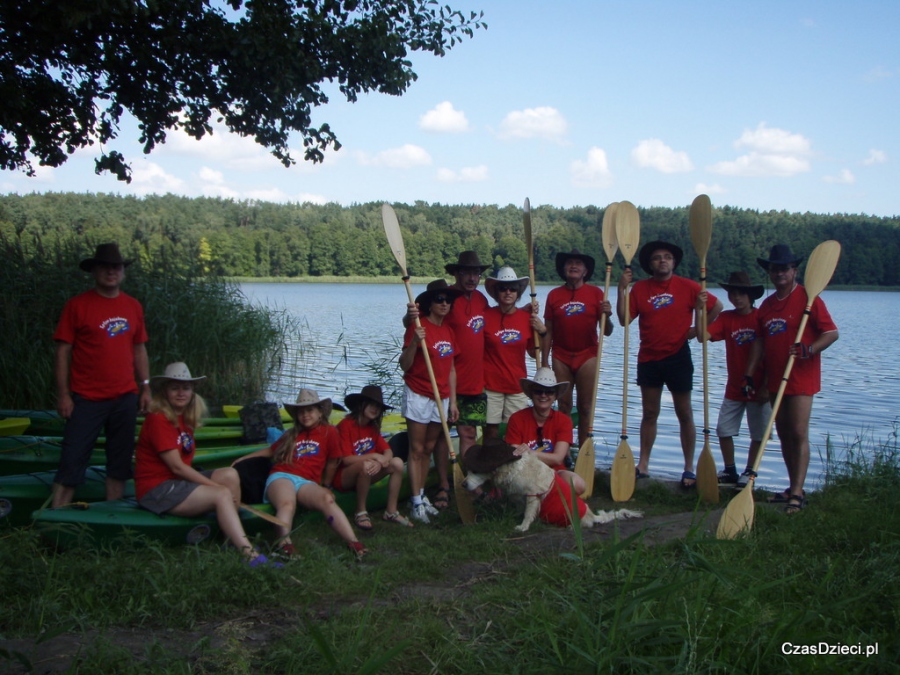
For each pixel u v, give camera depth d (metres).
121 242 27.58
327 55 9.30
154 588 3.84
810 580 4.20
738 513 5.23
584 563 4.26
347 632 3.51
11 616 3.57
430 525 5.73
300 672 3.17
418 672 3.31
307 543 4.98
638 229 6.67
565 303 6.77
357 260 59.25
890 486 6.30
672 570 3.82
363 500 5.47
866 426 11.20
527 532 5.29
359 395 5.58
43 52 8.54
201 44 8.64
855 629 3.62
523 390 5.88
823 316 5.84
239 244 54.44
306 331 23.52
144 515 4.73
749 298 6.66
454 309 6.23
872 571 4.21
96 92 9.48
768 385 6.15
